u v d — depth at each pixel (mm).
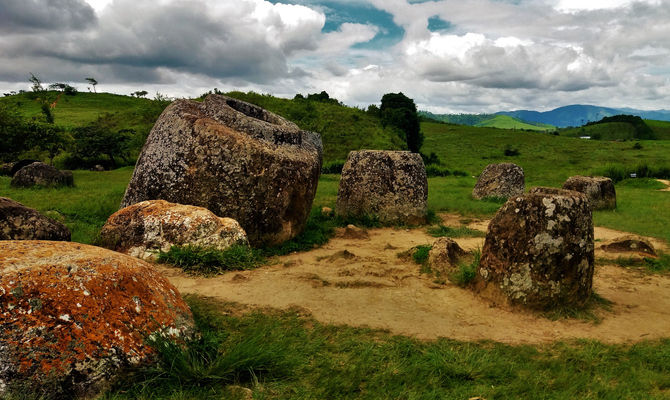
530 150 64938
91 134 37812
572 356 3982
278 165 8109
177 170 8062
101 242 6789
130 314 3314
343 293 5539
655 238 10125
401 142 47719
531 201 5172
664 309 5500
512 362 3809
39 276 3076
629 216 13016
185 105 8867
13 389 2705
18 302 2918
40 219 6402
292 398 3152
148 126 41000
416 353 3932
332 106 52594
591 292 5488
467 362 3748
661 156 58594
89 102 69188
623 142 75188
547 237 5016
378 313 4930
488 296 5395
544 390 3354
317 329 4410
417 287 5922
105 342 3061
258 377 3426
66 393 2842
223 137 8039
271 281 5875
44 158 37469
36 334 2857
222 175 7930
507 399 3221
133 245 6590
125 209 7082
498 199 16266
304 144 9422
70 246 3789
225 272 6195
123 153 39000
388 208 11172
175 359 3295
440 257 6703
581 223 5164
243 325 4426
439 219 12227
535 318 4945
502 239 5312
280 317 4680
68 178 16172
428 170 34375
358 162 11594
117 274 3418
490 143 71125
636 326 4852
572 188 14945
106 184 17641
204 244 6609
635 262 7699
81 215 9758
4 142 25109
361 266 6805
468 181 27031
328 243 8727
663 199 17562
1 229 6016
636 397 3305
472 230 10617
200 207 7191
